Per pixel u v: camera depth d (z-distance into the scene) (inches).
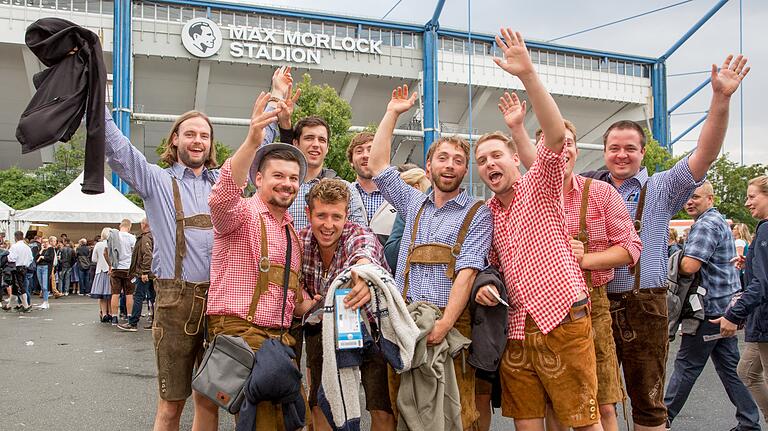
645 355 130.8
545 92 103.8
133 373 259.4
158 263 130.3
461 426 109.6
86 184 113.2
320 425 132.0
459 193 123.9
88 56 116.4
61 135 112.3
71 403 206.8
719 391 231.3
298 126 159.6
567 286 108.3
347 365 109.0
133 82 1605.6
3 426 179.3
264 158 118.2
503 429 182.1
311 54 1641.2
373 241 120.5
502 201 121.1
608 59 1995.6
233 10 1601.9
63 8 1476.4
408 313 108.0
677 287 169.8
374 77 1727.4
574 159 126.4
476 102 1882.4
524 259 111.6
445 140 121.9
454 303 110.8
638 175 140.9
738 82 121.1
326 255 123.6
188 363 127.4
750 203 164.9
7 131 1862.7
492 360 109.7
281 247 116.6
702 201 176.7
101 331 403.2
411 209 129.3
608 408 119.6
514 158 119.3
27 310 543.2
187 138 135.0
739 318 152.5
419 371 109.9
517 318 112.4
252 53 1598.2
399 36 1739.7
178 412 128.3
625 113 2071.9
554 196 109.7
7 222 727.1
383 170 135.9
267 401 108.2
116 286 443.2
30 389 227.6
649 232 134.1
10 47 1467.8
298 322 126.3
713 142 124.3
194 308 127.1
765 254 148.6
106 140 123.7
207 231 131.6
